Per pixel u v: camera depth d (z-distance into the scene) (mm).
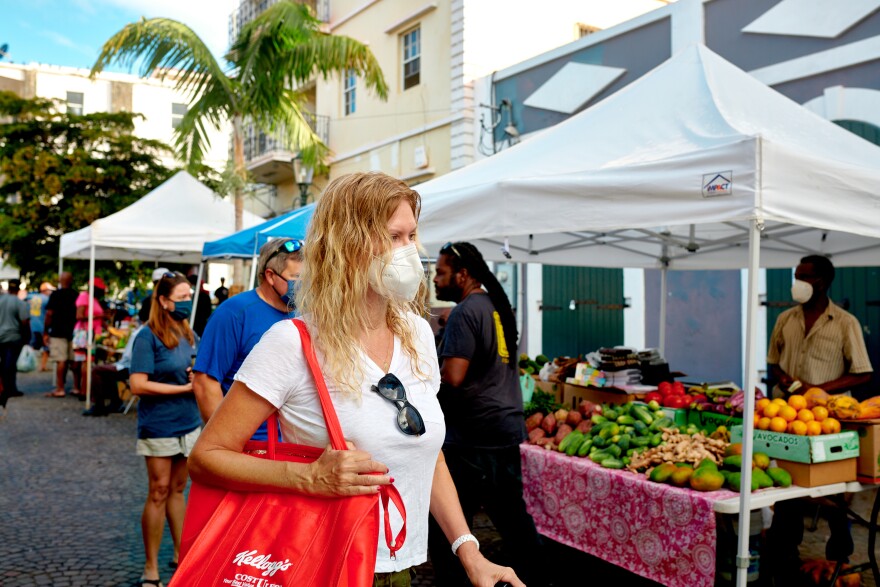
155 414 3770
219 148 28797
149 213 10094
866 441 3502
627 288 9898
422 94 13406
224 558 1367
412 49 13867
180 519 4012
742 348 8375
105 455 7309
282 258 2939
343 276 1495
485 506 3594
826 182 3117
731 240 5980
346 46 10711
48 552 4520
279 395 1449
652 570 3412
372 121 14992
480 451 3475
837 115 7340
